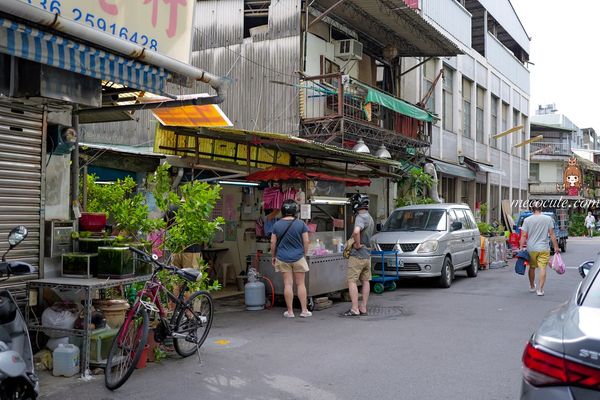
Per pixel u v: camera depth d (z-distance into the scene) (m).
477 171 24.72
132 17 6.45
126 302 6.53
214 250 12.81
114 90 7.44
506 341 7.54
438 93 22.27
